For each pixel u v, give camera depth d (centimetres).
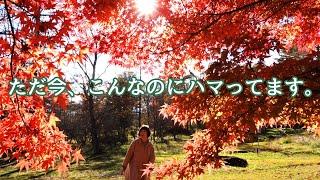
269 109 542
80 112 5794
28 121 532
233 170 1722
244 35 576
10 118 528
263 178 1455
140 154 920
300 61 554
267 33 587
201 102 590
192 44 648
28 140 535
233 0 625
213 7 644
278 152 2833
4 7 458
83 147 5212
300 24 679
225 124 579
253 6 611
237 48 571
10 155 536
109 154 3903
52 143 542
